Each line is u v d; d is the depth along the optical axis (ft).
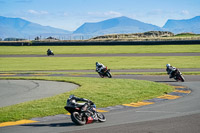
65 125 39.96
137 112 47.80
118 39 404.77
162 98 61.62
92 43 346.33
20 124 41.27
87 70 138.31
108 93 66.44
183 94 66.49
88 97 61.82
